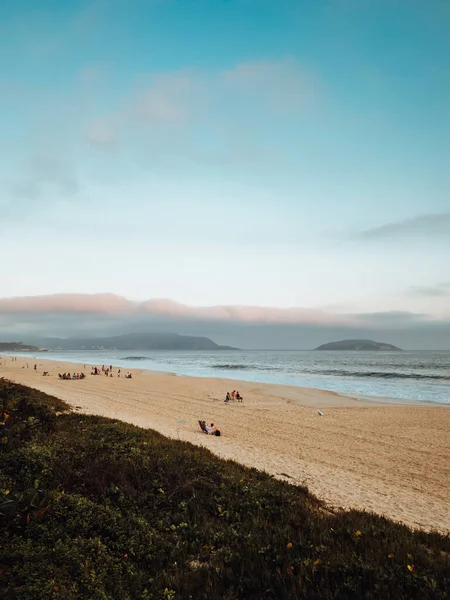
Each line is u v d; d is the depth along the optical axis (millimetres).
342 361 138375
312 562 5289
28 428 10969
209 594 4770
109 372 75062
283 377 65688
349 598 4562
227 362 136625
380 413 28578
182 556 5746
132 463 8742
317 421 25188
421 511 10055
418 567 5086
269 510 7602
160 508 7320
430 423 24562
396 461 16078
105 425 13719
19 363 110500
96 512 6344
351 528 6668
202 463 9898
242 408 30922
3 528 5328
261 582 4965
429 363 117500
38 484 6875
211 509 7496
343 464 15203
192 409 29641
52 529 5547
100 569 4938
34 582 4355
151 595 4680
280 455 15914
